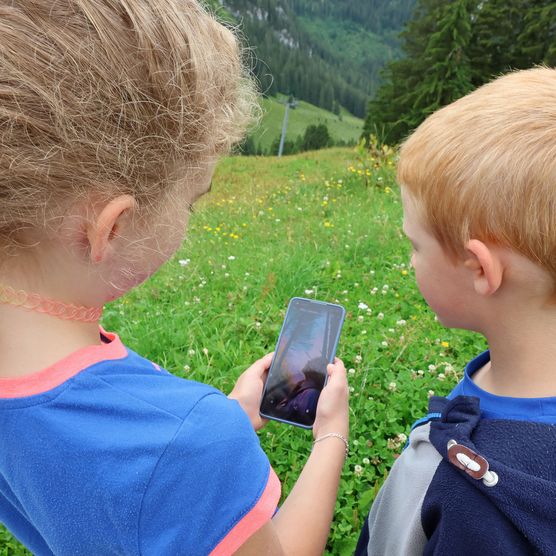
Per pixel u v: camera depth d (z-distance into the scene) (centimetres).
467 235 84
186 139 74
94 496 71
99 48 64
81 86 64
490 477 80
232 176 1495
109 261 75
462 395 96
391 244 554
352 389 275
